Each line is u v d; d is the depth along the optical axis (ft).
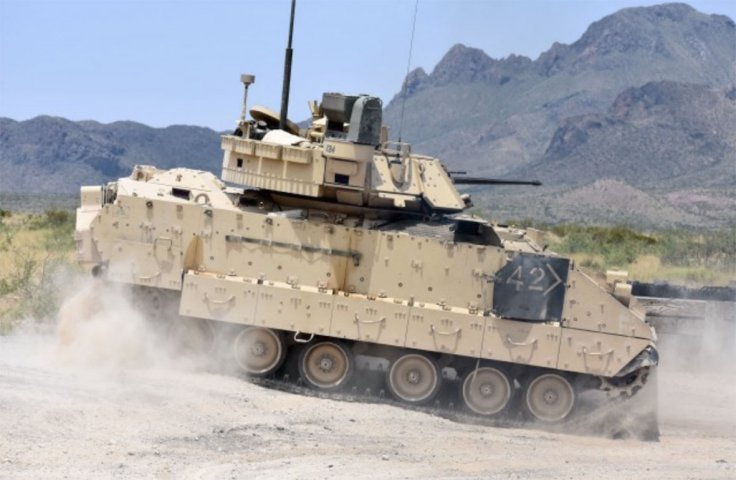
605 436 132.16
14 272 212.23
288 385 135.44
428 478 96.78
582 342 131.44
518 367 134.41
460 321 131.85
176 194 139.74
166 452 99.55
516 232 140.67
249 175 139.85
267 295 133.08
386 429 119.03
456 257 133.39
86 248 136.05
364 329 132.26
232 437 106.93
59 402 112.57
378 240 134.51
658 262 326.85
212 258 135.44
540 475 100.83
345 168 137.39
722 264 333.01
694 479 101.96
